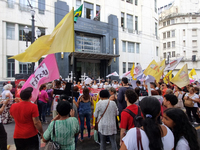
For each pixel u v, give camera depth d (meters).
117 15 20.45
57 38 3.17
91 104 4.48
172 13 41.09
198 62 37.09
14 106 2.63
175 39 39.88
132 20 22.34
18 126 2.62
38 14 15.40
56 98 4.62
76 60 18.23
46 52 3.24
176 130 1.74
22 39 14.94
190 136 1.67
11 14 14.23
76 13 16.03
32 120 2.65
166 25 42.00
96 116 3.27
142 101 1.68
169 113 1.78
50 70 3.30
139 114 2.50
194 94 5.48
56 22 16.02
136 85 5.57
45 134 2.18
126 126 2.52
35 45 3.22
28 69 15.03
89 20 17.89
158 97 4.01
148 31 23.56
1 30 13.75
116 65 19.72
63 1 16.39
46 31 15.83
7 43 14.09
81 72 19.11
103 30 18.84
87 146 3.96
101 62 19.81
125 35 21.17
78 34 17.95
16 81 8.03
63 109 2.24
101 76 19.66
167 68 6.45
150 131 1.40
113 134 3.15
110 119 3.13
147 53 23.23
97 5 19.53
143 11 23.16
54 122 2.18
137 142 1.40
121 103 4.23
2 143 3.10
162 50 43.22
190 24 39.12
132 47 22.11
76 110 3.97
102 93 3.32
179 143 1.66
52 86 6.95
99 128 3.16
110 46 19.28
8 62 14.13
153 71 5.20
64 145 2.16
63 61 16.06
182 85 5.44
